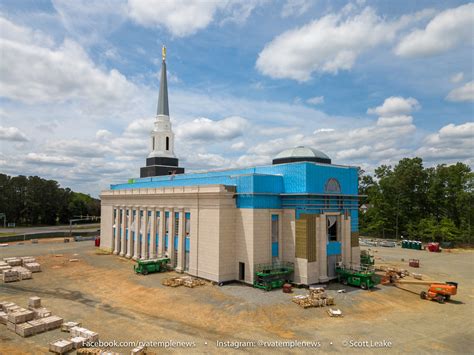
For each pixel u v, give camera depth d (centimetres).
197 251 3869
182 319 2542
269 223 3669
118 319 2528
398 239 8894
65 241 7706
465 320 2642
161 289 3353
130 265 4653
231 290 3331
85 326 2373
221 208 3622
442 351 2058
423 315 2753
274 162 4522
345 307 2856
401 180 8731
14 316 2267
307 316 2620
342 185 3947
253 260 3500
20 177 12744
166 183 5212
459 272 4694
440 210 8775
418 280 3919
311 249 3525
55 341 2081
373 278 4003
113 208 5906
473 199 8206
